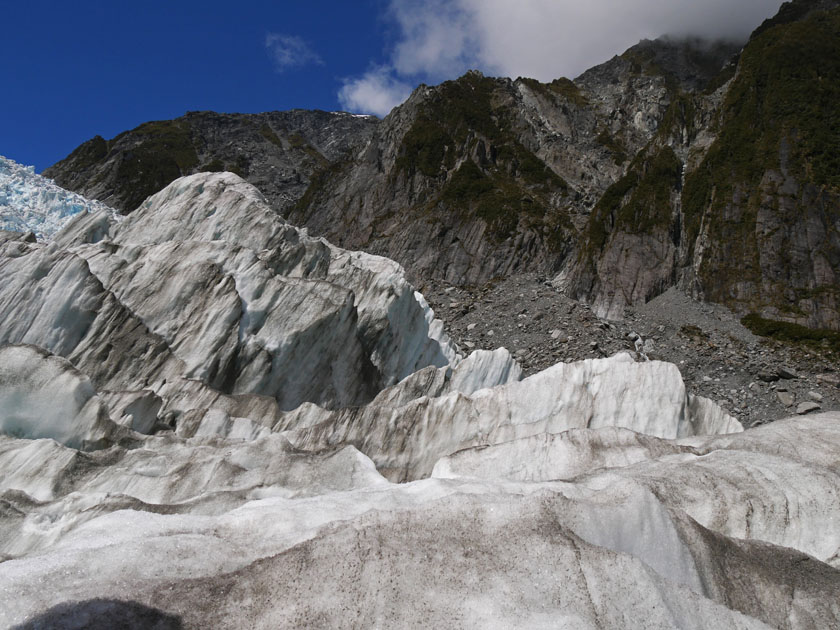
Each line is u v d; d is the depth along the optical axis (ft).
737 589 24.72
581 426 55.93
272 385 76.23
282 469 46.88
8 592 20.30
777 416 110.63
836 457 34.76
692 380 124.57
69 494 48.39
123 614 20.12
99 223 91.15
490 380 77.82
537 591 21.15
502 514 24.76
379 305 86.17
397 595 20.93
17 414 58.95
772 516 30.04
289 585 21.68
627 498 26.45
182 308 77.77
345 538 23.44
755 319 144.77
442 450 58.23
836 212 158.20
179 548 24.53
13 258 74.90
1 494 46.88
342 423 61.52
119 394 64.90
